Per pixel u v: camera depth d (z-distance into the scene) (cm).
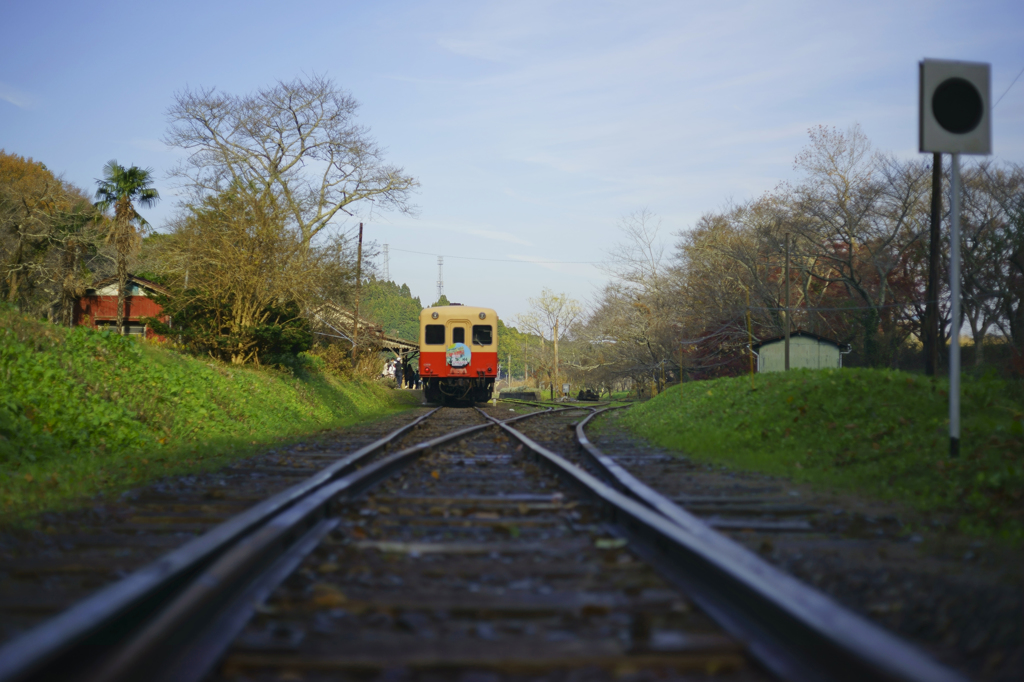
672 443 1155
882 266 3959
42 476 738
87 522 545
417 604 335
